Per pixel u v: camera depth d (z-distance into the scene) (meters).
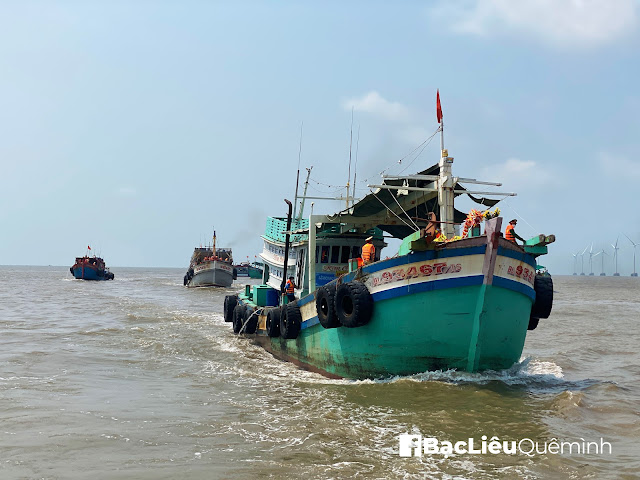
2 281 88.19
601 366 18.23
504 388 13.23
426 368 13.75
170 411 11.73
